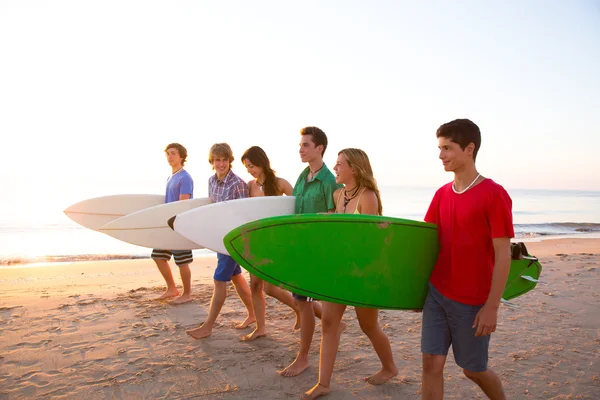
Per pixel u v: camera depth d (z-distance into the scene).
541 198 67.00
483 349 2.06
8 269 7.58
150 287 5.94
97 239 13.06
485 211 1.98
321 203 3.06
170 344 3.70
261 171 3.98
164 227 4.95
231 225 3.80
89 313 4.58
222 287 3.86
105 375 3.10
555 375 3.14
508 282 2.68
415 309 2.50
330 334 2.75
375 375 3.00
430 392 2.14
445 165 2.11
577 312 4.73
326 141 3.15
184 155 5.23
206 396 2.80
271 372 3.15
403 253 2.44
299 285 2.49
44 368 3.21
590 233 17.23
